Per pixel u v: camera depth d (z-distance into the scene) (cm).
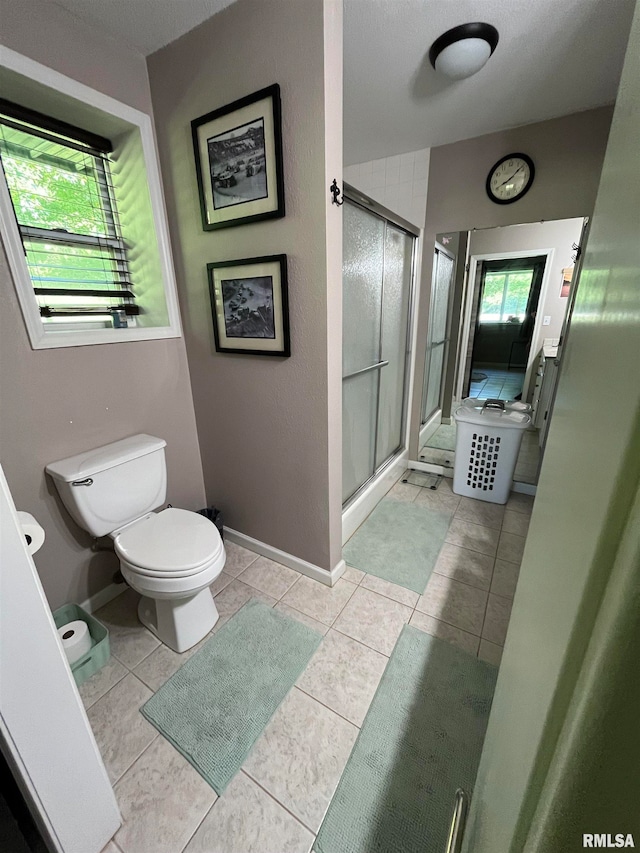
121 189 166
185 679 132
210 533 144
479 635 149
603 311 32
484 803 57
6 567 66
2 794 73
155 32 136
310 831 94
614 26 130
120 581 173
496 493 248
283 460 172
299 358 150
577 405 37
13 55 114
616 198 33
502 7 123
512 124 204
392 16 127
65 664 77
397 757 109
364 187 261
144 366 170
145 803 100
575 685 25
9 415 129
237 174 138
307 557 181
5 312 124
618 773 24
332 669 135
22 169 140
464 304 268
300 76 117
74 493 136
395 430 287
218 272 158
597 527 23
